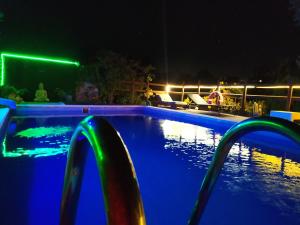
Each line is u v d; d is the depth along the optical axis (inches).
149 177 178.7
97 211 126.6
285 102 396.2
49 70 554.9
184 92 586.6
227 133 39.3
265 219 126.5
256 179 177.8
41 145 244.7
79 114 452.8
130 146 264.8
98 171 22.0
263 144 285.0
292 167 204.7
